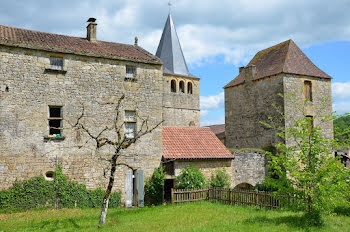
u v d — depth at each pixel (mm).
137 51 21891
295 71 27453
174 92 47469
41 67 17625
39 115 17359
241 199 17609
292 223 12102
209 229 11352
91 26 21453
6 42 16797
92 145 18531
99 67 19172
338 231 11055
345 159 35312
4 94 16672
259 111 28828
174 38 49875
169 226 12156
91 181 18328
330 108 29172
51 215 15211
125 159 19391
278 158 13086
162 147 21312
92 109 18719
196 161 21688
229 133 31938
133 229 11773
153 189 19562
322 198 11461
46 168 17297
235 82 31844
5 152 16469
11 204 16266
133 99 19984
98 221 13469
